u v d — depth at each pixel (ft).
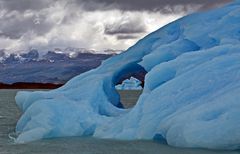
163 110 45.42
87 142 46.93
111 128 50.08
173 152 38.27
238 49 47.96
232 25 54.54
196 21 59.67
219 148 38.11
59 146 45.24
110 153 40.29
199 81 45.27
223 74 44.47
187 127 39.58
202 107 40.83
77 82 62.49
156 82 51.08
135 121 47.98
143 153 39.22
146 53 62.95
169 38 61.77
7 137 55.83
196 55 49.88
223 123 37.86
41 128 50.88
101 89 59.26
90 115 54.54
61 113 53.47
